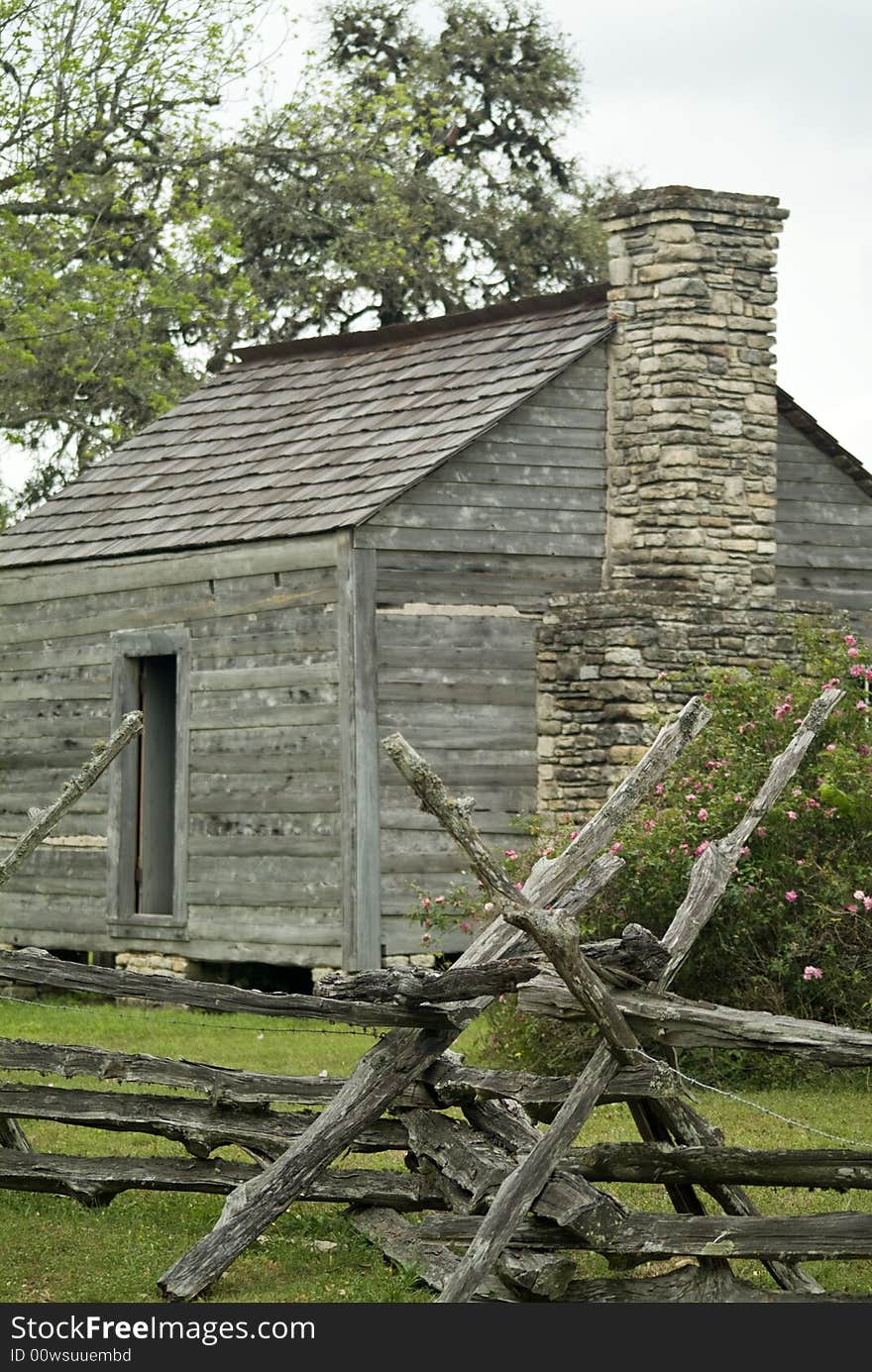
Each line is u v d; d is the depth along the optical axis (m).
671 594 17.31
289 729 17.17
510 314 19.78
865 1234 6.38
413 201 34.91
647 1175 6.65
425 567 17.03
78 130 27.72
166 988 7.47
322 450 18.75
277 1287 7.16
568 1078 6.86
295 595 17.17
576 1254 7.59
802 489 18.88
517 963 6.76
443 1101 7.25
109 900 18.97
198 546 18.03
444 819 6.19
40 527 20.64
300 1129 7.83
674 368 17.77
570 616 17.33
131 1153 9.55
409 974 7.04
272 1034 14.50
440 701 17.00
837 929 11.95
